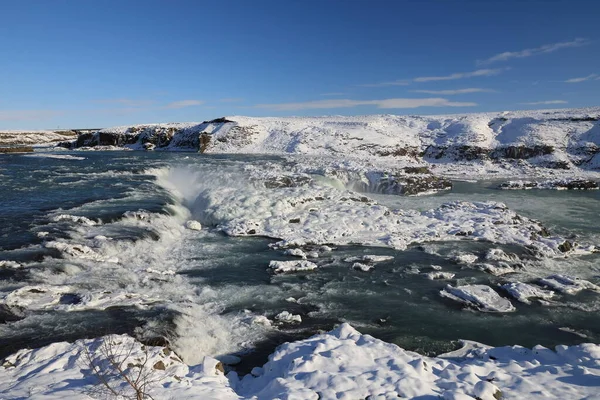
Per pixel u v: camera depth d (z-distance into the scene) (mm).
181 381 5633
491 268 12516
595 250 14656
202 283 11289
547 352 7125
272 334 8648
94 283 10258
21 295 8945
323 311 9852
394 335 8750
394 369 6012
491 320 9469
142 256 13031
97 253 12188
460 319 9508
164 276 11422
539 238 15680
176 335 7875
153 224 15859
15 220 14609
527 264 13250
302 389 5363
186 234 16234
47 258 11242
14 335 7383
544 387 5582
